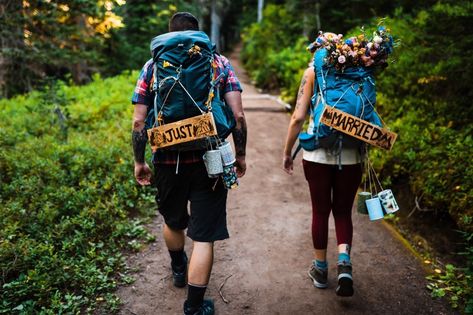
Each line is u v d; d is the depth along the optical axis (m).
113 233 3.47
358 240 3.67
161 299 2.82
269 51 14.41
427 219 3.94
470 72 4.62
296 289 2.97
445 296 2.93
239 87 2.40
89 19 6.69
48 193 3.88
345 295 2.62
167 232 2.70
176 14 2.47
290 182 4.97
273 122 7.57
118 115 7.05
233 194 4.59
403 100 5.82
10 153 4.68
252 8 31.00
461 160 4.02
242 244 3.57
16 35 7.05
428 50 5.36
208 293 2.91
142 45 13.54
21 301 2.64
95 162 4.55
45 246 3.00
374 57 2.51
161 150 2.33
